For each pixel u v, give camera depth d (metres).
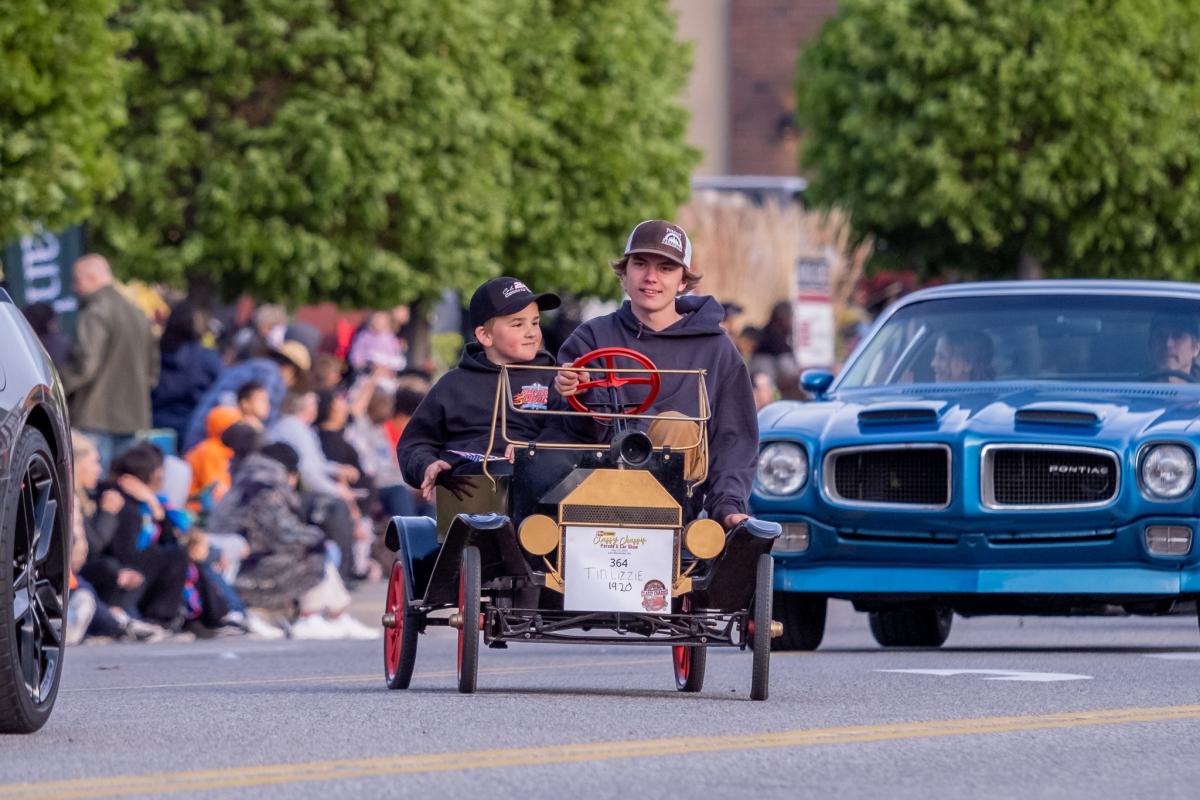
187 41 48.03
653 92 60.97
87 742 14.27
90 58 36.34
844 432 24.25
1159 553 23.30
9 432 13.87
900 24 60.78
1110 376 25.27
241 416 35.84
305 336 45.53
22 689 14.18
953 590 23.75
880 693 18.27
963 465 23.53
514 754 13.76
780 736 14.91
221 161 48.47
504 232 56.25
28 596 14.38
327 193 48.31
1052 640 27.95
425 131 49.84
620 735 14.83
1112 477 23.36
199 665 24.02
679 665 18.84
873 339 26.77
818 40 63.41
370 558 42.19
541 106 58.31
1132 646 26.16
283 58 48.53
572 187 59.44
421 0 49.56
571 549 17.02
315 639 32.66
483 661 23.62
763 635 17.28
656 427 17.28
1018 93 59.97
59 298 41.00
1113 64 59.69
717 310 18.12
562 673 21.16
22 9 35.31
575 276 59.38
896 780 13.01
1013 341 25.86
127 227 48.66
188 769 13.00
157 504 31.83
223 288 50.28
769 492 24.34
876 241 64.44
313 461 38.62
